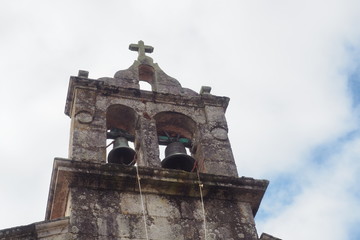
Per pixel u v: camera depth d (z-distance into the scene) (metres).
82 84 12.74
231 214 10.95
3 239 9.62
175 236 10.30
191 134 13.03
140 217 10.43
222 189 11.20
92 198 10.49
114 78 13.40
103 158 11.38
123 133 12.64
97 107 12.43
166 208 10.73
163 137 12.84
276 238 10.75
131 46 14.90
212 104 13.38
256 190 11.34
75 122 11.93
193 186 11.09
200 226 10.59
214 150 12.31
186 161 12.16
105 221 10.18
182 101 13.27
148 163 11.61
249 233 10.70
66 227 9.92
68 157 11.71
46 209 11.23
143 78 14.36
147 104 12.92
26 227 9.77
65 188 10.70
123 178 10.80
